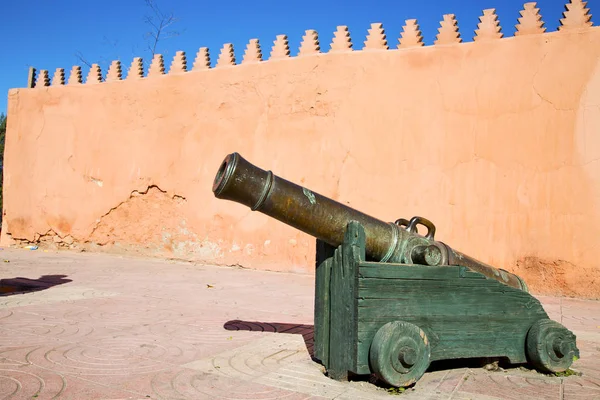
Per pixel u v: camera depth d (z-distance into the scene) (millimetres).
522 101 9086
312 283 9453
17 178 14938
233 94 11805
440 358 3979
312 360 4359
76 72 14242
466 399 3539
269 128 11297
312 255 10672
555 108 8844
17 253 13219
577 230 8594
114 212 13305
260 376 3877
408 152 9906
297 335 5266
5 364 3916
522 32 9234
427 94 9828
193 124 12289
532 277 8844
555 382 4016
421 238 4234
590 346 5281
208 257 11859
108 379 3678
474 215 9297
